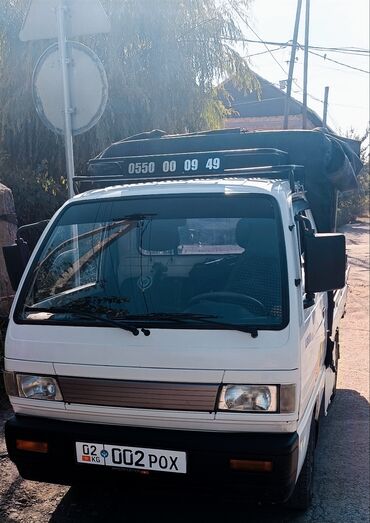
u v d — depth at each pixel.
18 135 10.48
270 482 2.97
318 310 3.99
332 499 3.94
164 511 3.71
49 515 3.65
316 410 3.96
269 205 3.46
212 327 3.05
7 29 10.42
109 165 4.63
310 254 3.25
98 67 4.71
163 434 3.09
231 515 3.70
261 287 3.21
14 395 3.35
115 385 3.12
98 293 3.46
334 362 5.39
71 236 3.71
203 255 3.49
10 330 3.40
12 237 5.86
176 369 3.03
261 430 3.03
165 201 3.64
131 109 10.83
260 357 2.97
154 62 11.40
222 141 4.86
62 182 9.94
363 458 4.59
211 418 3.02
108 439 3.14
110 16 10.81
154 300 3.34
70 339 3.22
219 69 12.50
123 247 3.62
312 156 4.65
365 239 24.02
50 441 3.24
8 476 4.07
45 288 3.51
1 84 10.52
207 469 3.02
